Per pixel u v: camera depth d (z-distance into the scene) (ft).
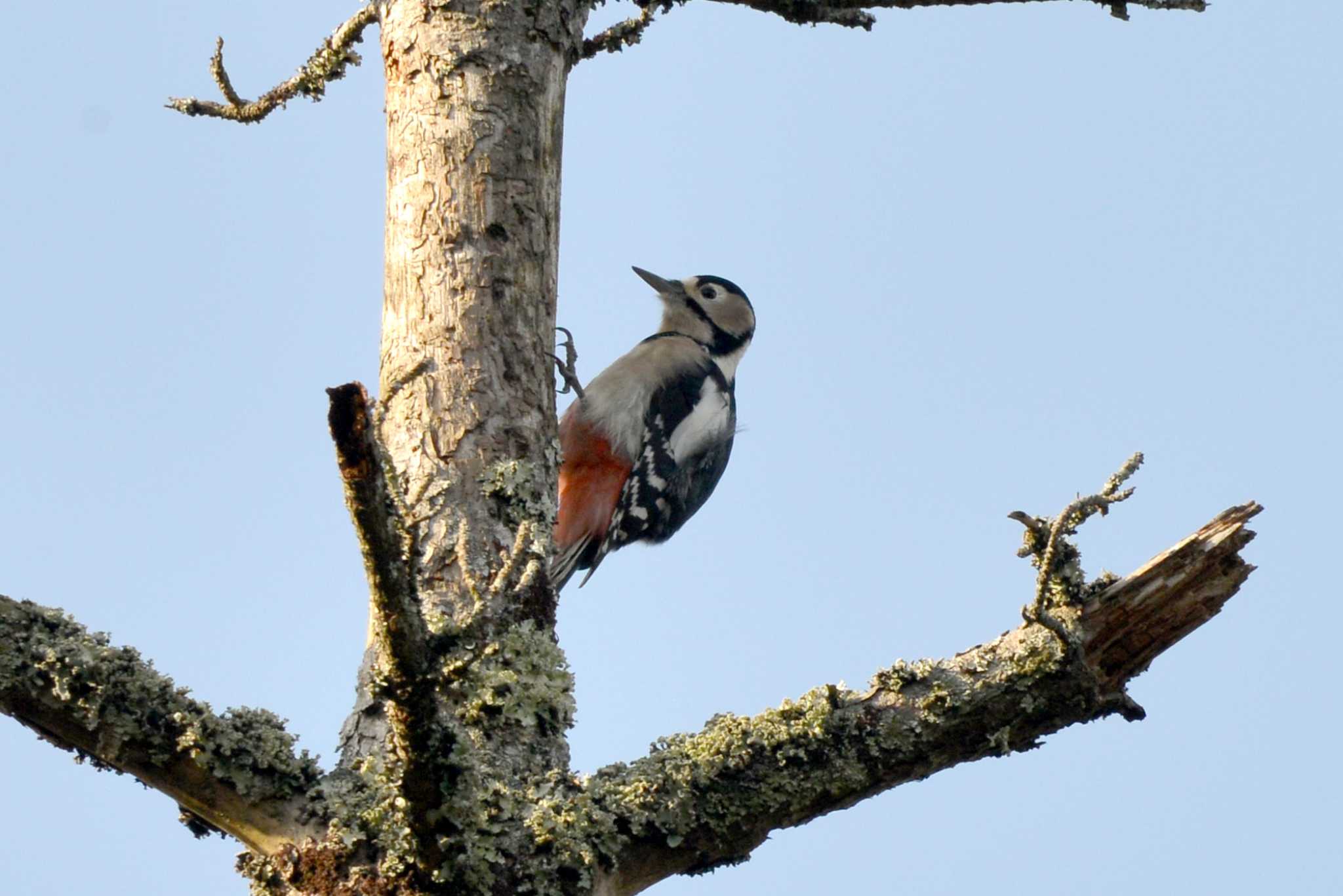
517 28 29.27
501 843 22.58
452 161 28.37
